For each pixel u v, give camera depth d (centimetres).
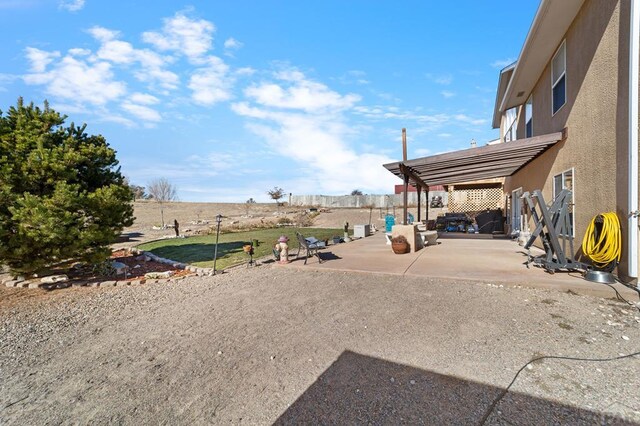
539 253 873
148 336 405
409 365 302
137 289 657
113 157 809
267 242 1334
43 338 413
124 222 805
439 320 404
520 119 1303
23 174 658
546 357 306
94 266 828
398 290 541
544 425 217
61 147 719
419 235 1041
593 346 325
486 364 297
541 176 938
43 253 667
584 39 655
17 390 292
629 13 496
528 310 428
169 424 237
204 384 288
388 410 240
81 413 254
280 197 3784
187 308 510
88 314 506
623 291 467
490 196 1941
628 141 499
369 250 1017
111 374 314
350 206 3706
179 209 3216
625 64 511
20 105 742
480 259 791
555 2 655
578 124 685
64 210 648
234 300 536
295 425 230
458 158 890
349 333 379
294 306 487
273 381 287
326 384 278
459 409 237
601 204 588
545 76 931
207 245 1296
